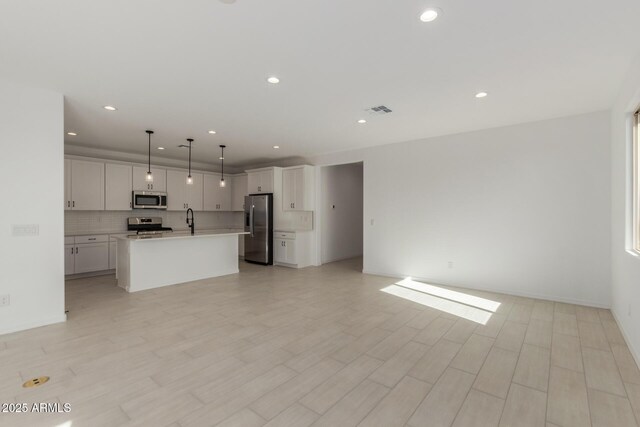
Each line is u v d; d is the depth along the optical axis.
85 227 6.09
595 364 2.45
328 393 2.07
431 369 2.38
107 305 3.99
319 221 7.06
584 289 3.93
